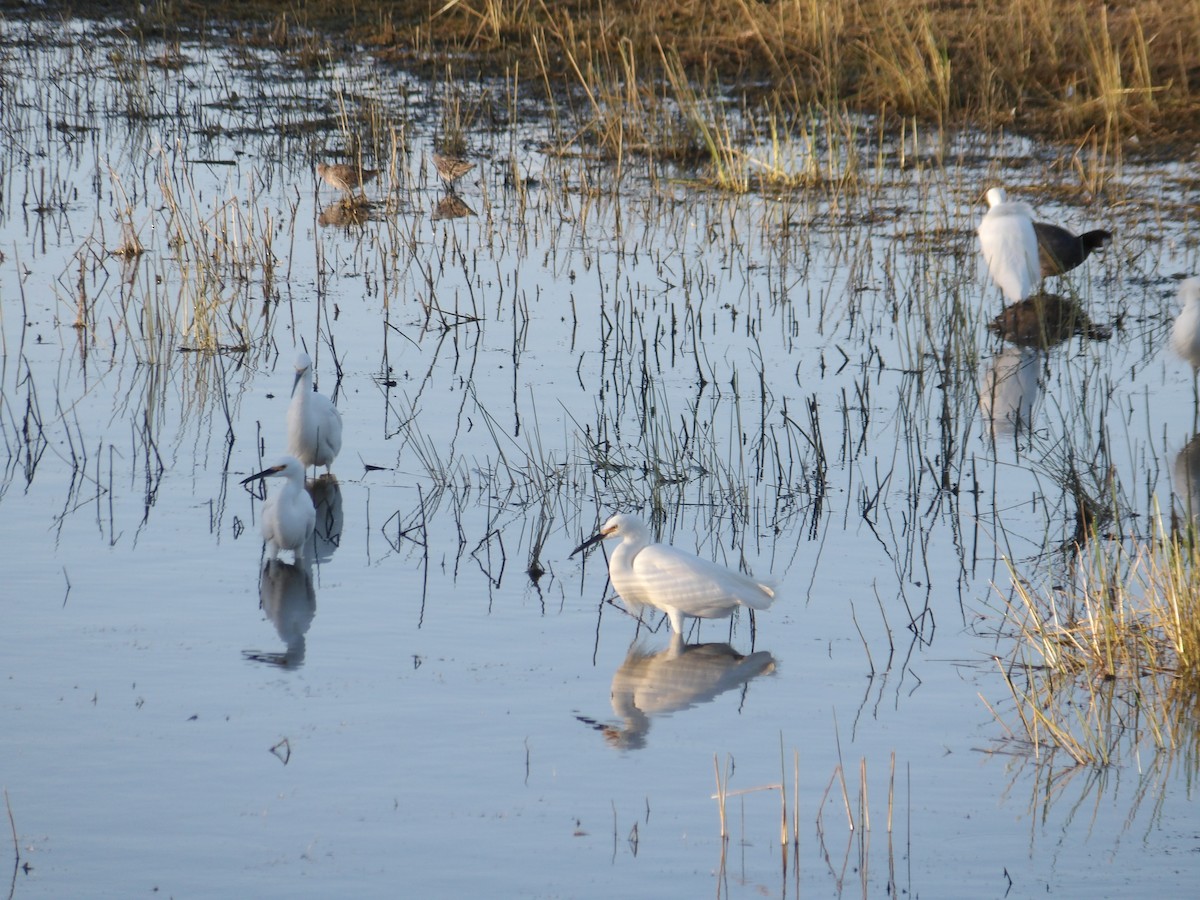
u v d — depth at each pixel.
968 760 9.32
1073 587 11.67
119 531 12.85
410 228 21.95
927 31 26.67
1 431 15.02
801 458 14.57
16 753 9.23
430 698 10.09
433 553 12.62
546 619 11.44
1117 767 9.22
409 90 28.38
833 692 10.25
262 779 8.98
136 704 9.90
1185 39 27.67
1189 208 21.95
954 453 14.76
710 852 8.27
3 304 18.72
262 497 13.70
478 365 17.00
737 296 19.22
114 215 22.12
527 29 30.75
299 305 18.97
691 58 28.89
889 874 8.03
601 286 19.11
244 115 27.00
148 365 17.00
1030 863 8.15
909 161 24.38
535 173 24.48
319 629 11.15
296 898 7.76
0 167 23.92
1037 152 24.55
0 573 11.96
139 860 8.11
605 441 14.80
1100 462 14.30
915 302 18.84
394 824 8.50
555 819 8.59
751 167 24.55
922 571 12.23
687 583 11.05
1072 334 17.83
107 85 28.59
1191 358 16.00
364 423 15.47
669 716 9.90
